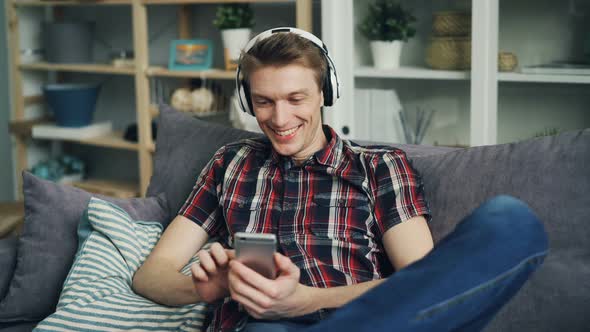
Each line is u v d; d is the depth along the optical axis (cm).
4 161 375
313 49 131
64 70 349
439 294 91
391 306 91
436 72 230
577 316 117
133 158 359
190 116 180
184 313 131
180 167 171
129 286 142
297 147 134
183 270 143
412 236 129
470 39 222
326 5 245
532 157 130
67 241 154
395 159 137
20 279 153
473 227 97
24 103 346
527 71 213
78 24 329
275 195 140
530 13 210
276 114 129
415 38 232
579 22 203
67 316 131
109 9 350
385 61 239
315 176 138
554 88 209
